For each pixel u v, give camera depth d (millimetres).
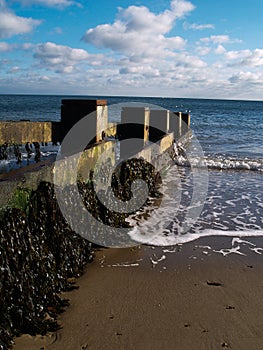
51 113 44094
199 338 3363
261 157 15734
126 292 4145
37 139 5648
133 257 5113
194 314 3738
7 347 3055
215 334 3428
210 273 4676
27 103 79375
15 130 5211
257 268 4844
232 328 3529
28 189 3883
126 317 3650
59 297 3951
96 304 3875
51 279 3891
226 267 4855
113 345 3230
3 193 3410
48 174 4285
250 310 3852
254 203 8047
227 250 5422
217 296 4113
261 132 30891
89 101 5898
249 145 21109
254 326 3574
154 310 3791
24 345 3168
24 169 4090
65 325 3490
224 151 18016
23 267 3465
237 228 6402
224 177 11000
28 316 3350
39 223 3986
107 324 3527
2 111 46562
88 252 4977
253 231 6254
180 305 3900
